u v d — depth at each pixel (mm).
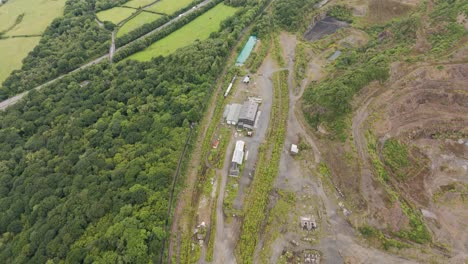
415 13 124500
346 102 94125
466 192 76500
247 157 91438
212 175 87875
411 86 97312
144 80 118875
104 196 80875
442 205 74875
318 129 94875
